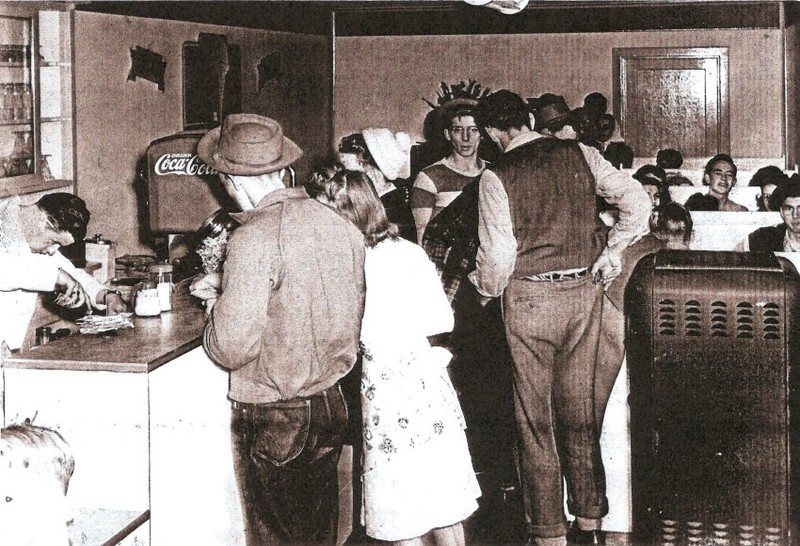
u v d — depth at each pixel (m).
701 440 3.42
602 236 3.72
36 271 3.31
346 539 3.42
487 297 3.81
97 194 4.29
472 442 3.79
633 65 6.58
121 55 4.49
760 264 3.36
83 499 3.04
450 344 3.78
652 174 5.10
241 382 3.05
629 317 3.48
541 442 3.64
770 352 3.29
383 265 3.04
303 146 6.61
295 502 3.14
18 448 2.67
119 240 4.39
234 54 5.64
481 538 3.71
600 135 6.56
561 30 6.67
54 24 4.03
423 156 5.03
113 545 2.79
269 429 3.06
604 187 3.71
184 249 4.02
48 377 2.96
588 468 3.63
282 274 2.95
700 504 3.46
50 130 4.05
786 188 4.03
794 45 6.18
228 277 2.92
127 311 3.56
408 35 6.96
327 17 6.90
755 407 3.34
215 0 5.43
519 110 3.77
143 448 2.99
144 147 4.65
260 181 3.14
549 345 3.72
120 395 2.96
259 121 3.19
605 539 3.64
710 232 3.87
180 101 5.02
